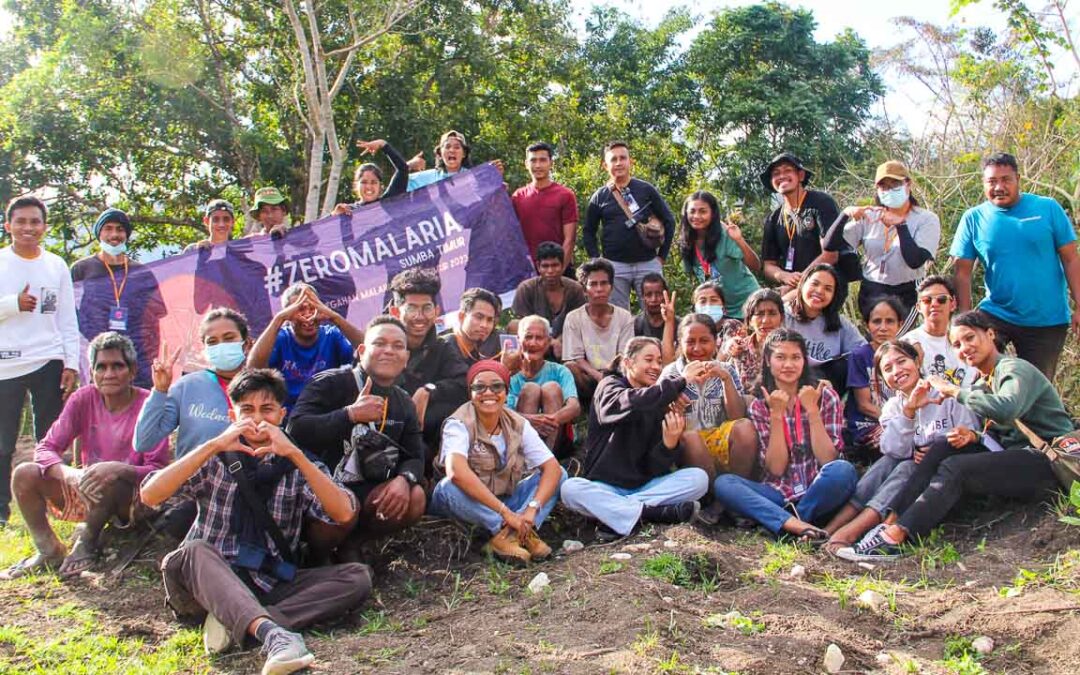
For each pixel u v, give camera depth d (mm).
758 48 20156
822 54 20109
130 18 15609
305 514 4941
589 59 20969
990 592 4664
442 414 6074
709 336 6055
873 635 4340
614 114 18719
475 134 17328
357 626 4734
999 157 6430
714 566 5008
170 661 4297
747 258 7812
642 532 5547
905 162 10758
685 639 4195
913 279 7020
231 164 17031
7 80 16766
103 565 5453
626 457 5824
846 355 6590
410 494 5250
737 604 4598
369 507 5223
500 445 5664
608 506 5602
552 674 3895
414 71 17125
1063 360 7859
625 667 3904
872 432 6320
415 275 6129
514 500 5746
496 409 5574
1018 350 6562
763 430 5805
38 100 15062
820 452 5676
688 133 20344
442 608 4805
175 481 4395
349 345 6348
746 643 4184
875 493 5512
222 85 16188
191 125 16094
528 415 6375
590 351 7191
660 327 7277
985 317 5684
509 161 17281
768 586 4785
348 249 7930
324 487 4645
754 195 18062
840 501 5531
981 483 5344
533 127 17906
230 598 4270
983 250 6598
